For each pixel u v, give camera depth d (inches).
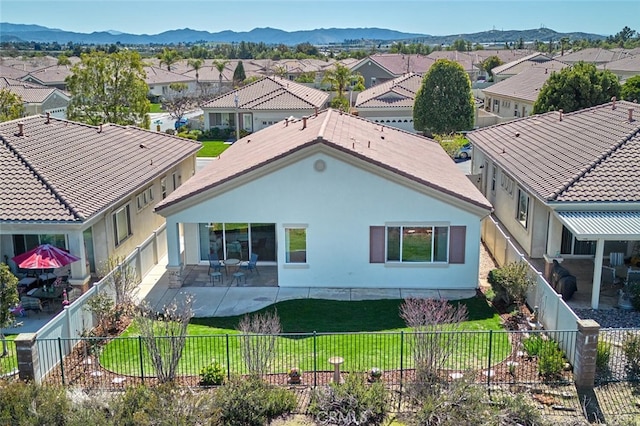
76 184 868.0
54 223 772.6
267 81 2711.6
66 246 878.4
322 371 615.2
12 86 2726.4
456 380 561.3
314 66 4960.6
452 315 721.6
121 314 753.0
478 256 854.5
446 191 829.2
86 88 1881.2
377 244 859.4
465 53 5064.0
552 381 587.8
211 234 951.6
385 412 544.1
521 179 947.3
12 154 885.2
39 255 770.8
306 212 854.5
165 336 593.6
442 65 2176.4
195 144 1369.3
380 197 842.8
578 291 826.2
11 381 558.3
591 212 799.1
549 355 605.0
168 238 871.7
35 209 787.4
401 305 764.0
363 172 835.4
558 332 636.7
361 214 850.1
